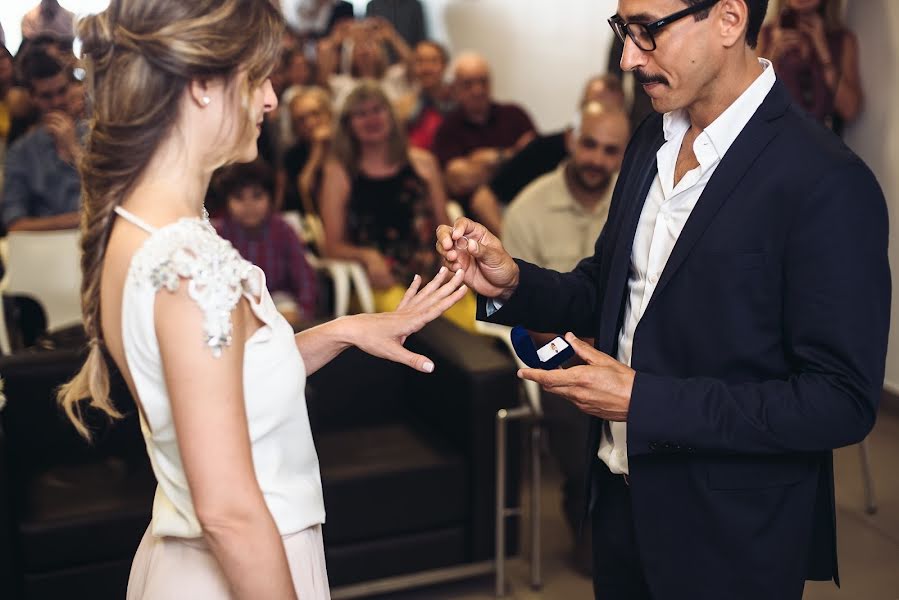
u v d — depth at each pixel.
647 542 1.39
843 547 2.69
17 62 3.48
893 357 3.36
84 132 1.08
